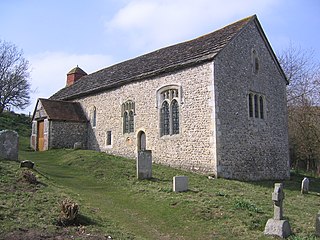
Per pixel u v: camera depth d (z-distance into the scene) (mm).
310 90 31359
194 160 17250
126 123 22266
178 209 10227
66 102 27016
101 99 24844
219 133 16609
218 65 17266
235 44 18734
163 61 20969
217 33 20609
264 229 8617
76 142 25078
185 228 8969
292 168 33062
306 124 30156
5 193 9391
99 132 24703
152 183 13742
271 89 21312
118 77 24094
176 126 18609
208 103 16906
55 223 7672
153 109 20047
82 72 35969
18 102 45438
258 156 19156
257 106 20000
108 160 18406
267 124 20375
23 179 10992
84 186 13352
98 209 9875
